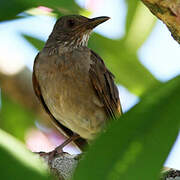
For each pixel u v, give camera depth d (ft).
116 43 36.68
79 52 35.19
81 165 10.54
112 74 35.94
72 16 36.65
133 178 10.44
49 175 10.92
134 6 35.83
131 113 10.71
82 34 35.83
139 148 10.56
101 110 35.47
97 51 37.27
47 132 42.29
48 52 35.47
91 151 10.60
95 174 10.48
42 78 35.12
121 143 10.61
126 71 36.29
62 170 24.18
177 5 17.38
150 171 10.44
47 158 25.80
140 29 36.32
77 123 35.60
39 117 42.55
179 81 10.73
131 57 36.37
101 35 36.83
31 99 42.52
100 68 35.22
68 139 36.29
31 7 22.75
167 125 10.54
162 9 17.61
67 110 35.17
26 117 42.24
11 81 42.01
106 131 10.72
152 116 10.64
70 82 34.55
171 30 18.11
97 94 35.17
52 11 25.31
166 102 10.64
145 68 35.96
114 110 35.94
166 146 10.47
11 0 22.31
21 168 10.73
